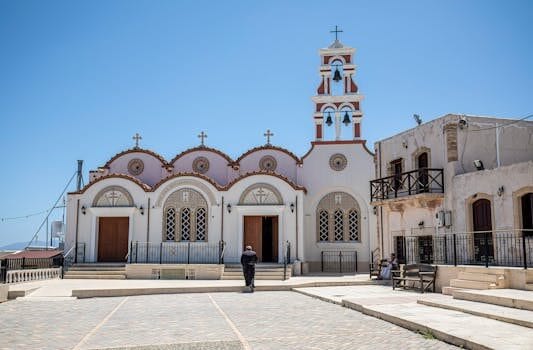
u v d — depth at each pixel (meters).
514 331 10.88
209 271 29.16
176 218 32.50
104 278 29.08
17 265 26.14
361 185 34.38
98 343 11.26
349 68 35.62
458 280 18.33
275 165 35.69
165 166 36.06
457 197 22.25
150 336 12.04
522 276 16.39
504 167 19.98
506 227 19.78
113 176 32.88
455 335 10.48
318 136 35.25
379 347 10.41
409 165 25.81
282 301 19.25
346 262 33.75
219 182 36.09
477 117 23.14
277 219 32.62
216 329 12.90
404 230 25.86
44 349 10.68
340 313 15.57
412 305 15.62
